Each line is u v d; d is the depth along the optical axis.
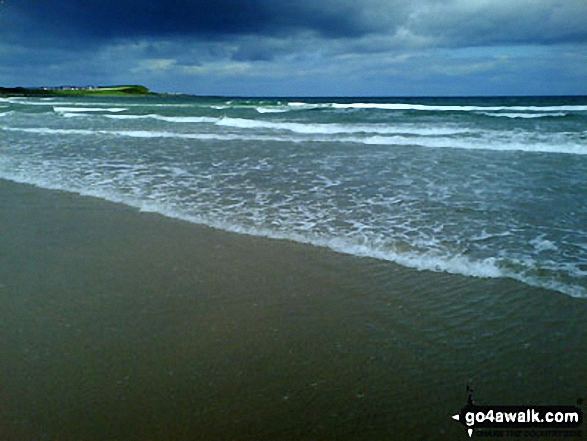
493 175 8.59
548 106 33.50
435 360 3.02
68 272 4.46
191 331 3.40
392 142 13.41
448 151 11.60
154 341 3.27
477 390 2.74
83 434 2.42
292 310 3.68
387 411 2.59
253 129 17.66
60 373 2.91
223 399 2.68
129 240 5.31
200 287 4.11
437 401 2.66
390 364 2.99
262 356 3.09
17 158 10.47
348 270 4.41
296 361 3.03
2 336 3.34
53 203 6.83
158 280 4.26
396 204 6.63
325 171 9.07
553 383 2.79
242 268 4.51
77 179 8.33
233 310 3.70
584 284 3.99
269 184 7.94
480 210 6.28
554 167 9.34
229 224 5.82
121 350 3.16
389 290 3.98
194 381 2.84
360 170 9.16
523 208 6.37
